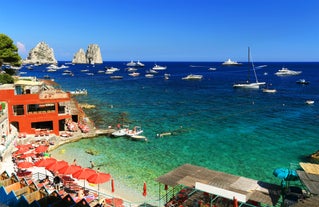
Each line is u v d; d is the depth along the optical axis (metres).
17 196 25.61
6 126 44.34
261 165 44.34
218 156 48.12
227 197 24.31
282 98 115.12
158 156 47.50
